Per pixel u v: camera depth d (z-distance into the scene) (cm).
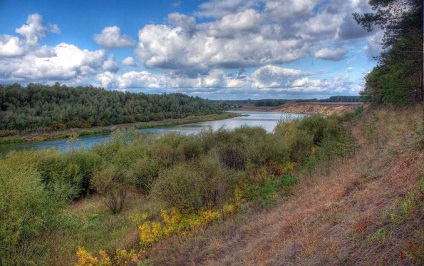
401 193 435
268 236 579
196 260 612
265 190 916
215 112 11738
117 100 8962
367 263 334
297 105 12912
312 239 454
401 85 1902
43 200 701
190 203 843
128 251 747
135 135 2534
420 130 647
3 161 1396
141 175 1391
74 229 868
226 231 717
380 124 1694
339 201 569
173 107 10038
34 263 611
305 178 999
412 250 295
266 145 1334
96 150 2042
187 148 1664
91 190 1639
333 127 2188
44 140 4912
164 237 778
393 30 1953
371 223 397
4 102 6606
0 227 592
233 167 1297
